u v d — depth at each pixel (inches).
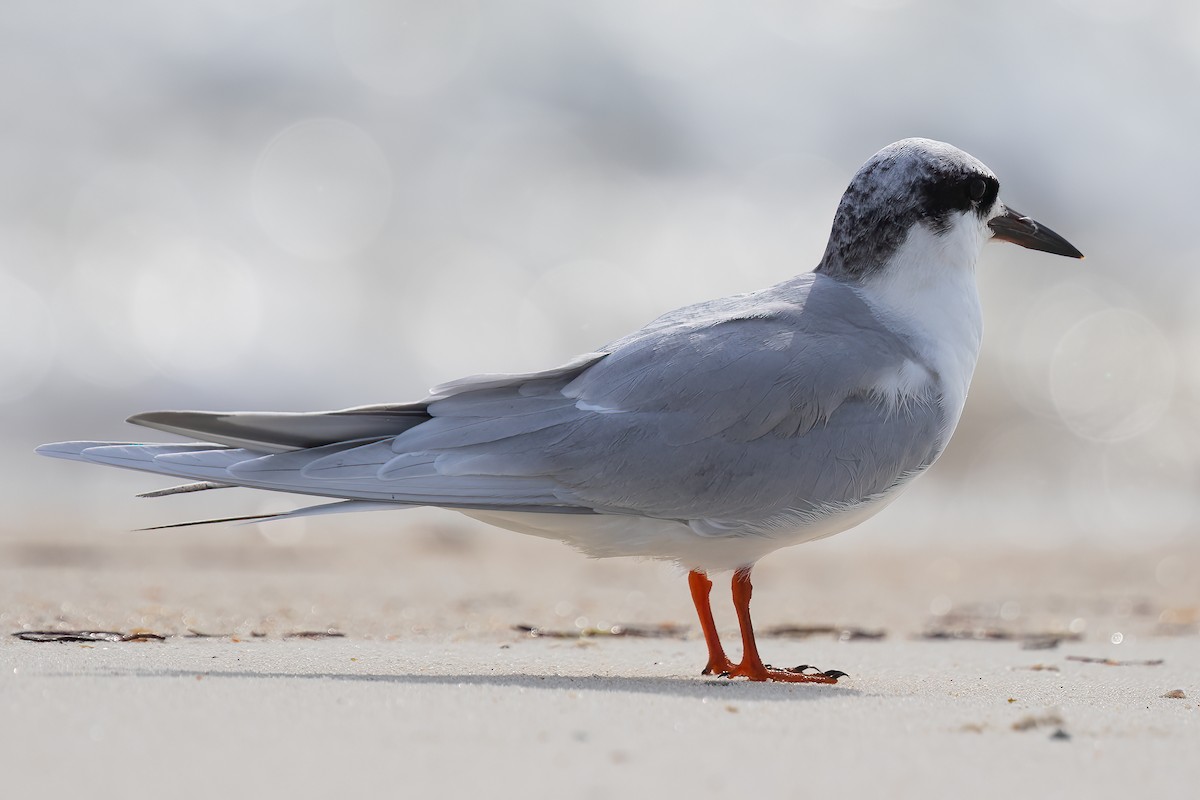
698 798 157.3
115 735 177.9
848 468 271.9
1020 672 291.6
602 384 273.1
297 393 757.9
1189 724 213.2
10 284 771.4
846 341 278.8
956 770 174.7
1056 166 1026.7
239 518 253.9
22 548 482.6
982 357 847.1
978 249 304.8
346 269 840.3
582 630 348.8
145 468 251.9
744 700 226.7
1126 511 705.0
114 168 866.1
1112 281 919.7
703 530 269.9
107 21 932.0
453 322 822.5
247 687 217.2
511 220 904.3
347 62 967.6
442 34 989.2
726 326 279.0
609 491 266.4
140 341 761.6
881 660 311.9
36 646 270.2
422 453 263.0
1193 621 402.3
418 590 431.8
